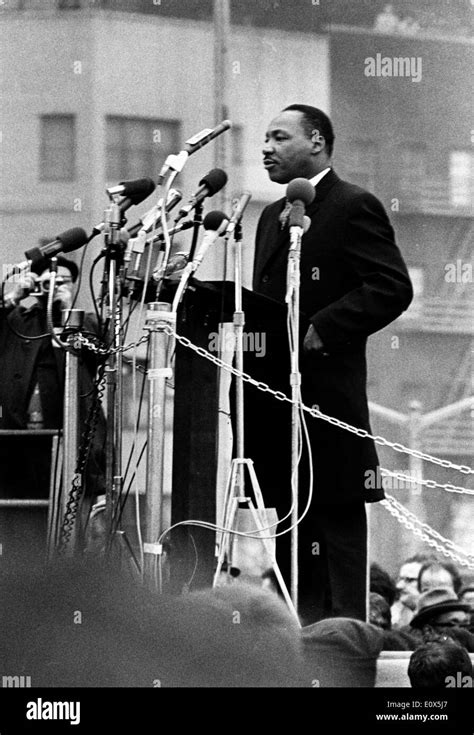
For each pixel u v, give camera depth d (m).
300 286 10.74
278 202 11.22
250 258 27.81
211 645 7.26
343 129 30.89
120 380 10.24
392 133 31.28
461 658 8.48
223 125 10.35
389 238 10.66
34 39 29.08
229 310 10.26
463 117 31.77
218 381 10.10
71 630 7.40
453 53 30.89
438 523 27.36
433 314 32.22
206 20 28.81
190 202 10.28
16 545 10.77
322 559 10.51
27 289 12.75
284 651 7.34
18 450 11.65
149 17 28.84
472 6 30.69
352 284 10.70
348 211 10.69
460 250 32.47
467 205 32.28
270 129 11.03
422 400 31.89
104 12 28.92
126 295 10.49
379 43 30.22
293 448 9.74
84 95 28.97
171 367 9.90
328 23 29.59
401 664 9.45
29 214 29.27
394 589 15.36
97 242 23.16
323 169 10.97
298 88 29.14
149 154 29.03
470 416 28.38
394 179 31.69
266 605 7.68
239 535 9.55
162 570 9.52
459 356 32.31
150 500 9.52
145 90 28.83
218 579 9.63
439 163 31.92
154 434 9.59
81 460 10.45
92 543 10.68
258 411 10.51
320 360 10.50
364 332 10.31
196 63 28.70
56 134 29.22
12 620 7.47
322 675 7.50
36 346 12.84
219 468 10.19
